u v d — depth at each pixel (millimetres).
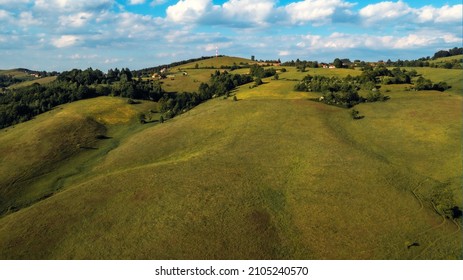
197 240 46125
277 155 73875
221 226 48875
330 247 45281
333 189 58531
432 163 69375
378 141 83500
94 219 52312
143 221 50688
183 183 60781
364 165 67125
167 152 88250
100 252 45094
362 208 53062
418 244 44906
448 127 86000
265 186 60375
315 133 87562
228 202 54594
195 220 50125
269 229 48906
